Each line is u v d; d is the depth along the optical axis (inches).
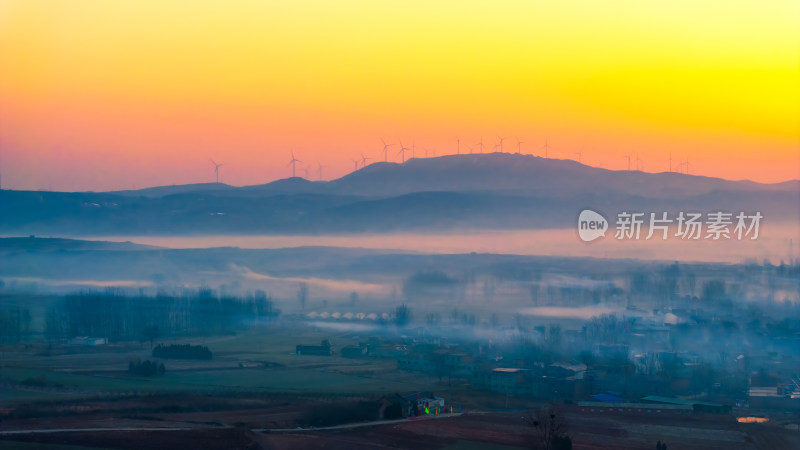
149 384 6446.9
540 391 6156.5
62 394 5885.8
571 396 6092.5
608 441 4827.8
